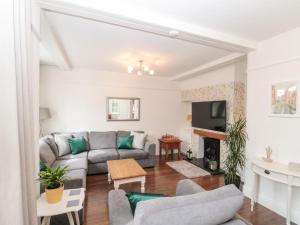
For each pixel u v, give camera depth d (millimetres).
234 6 1830
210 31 2355
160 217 981
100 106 4953
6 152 1015
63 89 4613
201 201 1107
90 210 2516
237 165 3160
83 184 2439
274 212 2508
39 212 1455
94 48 3160
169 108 5773
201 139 5125
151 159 4363
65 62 3824
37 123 1635
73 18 2123
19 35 1125
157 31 2215
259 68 2748
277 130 2502
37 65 1634
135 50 3242
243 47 2691
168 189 3211
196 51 3264
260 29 2340
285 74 2406
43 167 2164
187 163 4703
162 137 5500
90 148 4406
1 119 1003
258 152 2771
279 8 1852
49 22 2221
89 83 4816
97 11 1780
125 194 1766
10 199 1016
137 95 5363
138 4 1836
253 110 2859
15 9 1086
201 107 4793
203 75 4777
